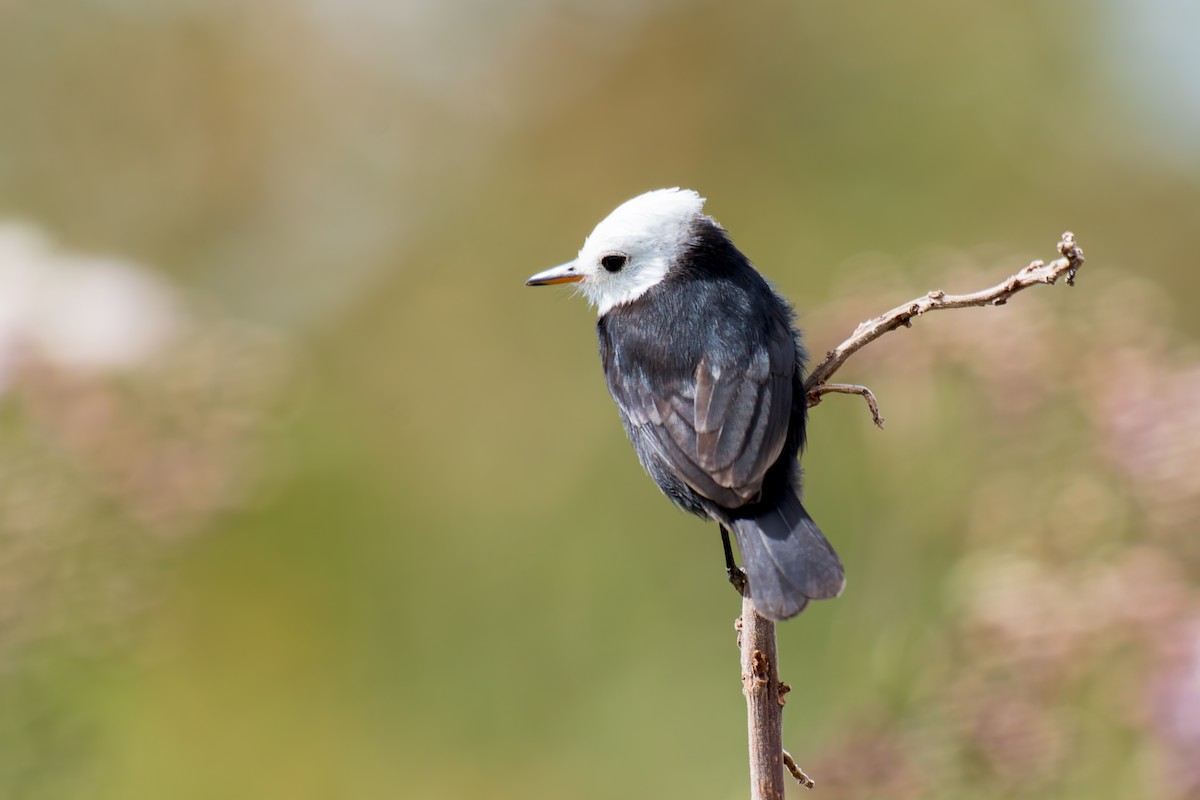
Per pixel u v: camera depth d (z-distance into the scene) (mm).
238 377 10734
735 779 12461
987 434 10031
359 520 14367
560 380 16453
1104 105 18297
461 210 18562
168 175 18844
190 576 13211
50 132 18578
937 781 8727
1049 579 9109
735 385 7719
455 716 13297
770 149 18141
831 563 6871
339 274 18516
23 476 9945
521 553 14414
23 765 9586
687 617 13344
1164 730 8305
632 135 18516
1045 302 10492
